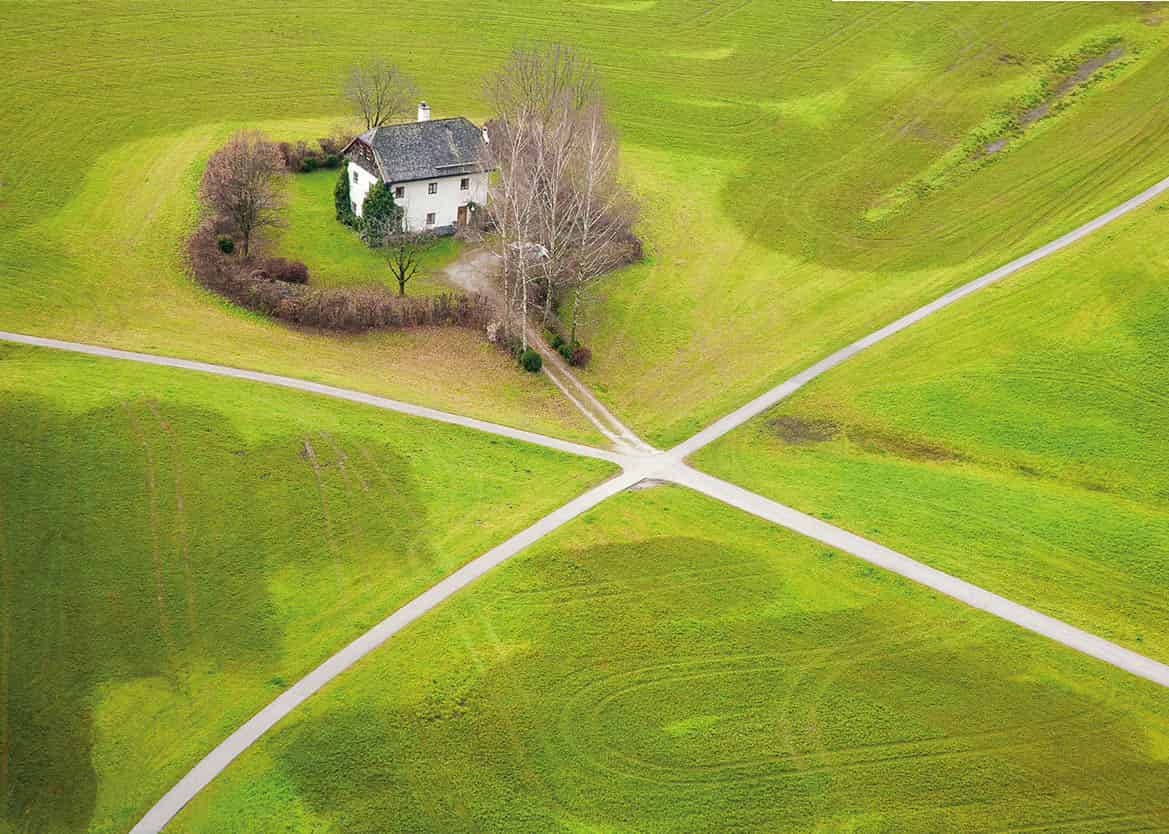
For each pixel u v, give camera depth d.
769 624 70.06
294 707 63.44
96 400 84.25
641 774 60.69
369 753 61.12
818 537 77.31
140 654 66.38
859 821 58.62
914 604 71.81
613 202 113.88
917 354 98.44
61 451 79.38
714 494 81.50
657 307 105.06
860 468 85.25
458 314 99.75
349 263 106.06
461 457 83.31
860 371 96.56
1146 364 96.00
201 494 77.25
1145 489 83.94
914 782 60.62
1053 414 91.19
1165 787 60.72
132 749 61.16
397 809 58.50
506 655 67.00
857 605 71.62
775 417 91.12
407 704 63.78
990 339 99.81
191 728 62.28
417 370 93.56
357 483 79.50
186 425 82.88
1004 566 75.31
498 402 91.06
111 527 74.31
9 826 57.69
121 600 69.56
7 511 74.69
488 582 72.06
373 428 85.06
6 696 63.62
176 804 58.34
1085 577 74.69
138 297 98.00
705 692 65.31
